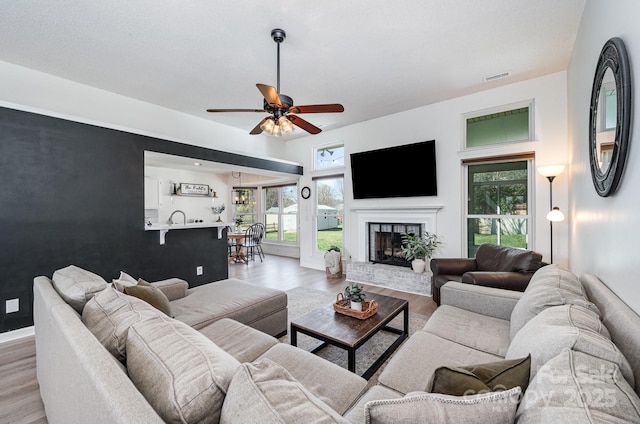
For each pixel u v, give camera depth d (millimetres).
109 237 3398
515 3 2309
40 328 1712
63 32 2637
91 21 2484
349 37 2734
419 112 4551
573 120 2961
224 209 8336
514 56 3096
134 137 3639
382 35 2709
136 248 3625
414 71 3410
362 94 4062
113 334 1109
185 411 732
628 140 1346
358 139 5305
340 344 1932
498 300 2100
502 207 3939
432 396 736
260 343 1773
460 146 4176
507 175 3902
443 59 3146
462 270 3494
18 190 2814
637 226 1250
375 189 5004
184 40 2764
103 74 3447
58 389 1229
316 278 5172
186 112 4711
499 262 3197
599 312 1355
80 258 3184
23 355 2455
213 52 2971
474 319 2049
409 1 2277
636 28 1272
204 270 4375
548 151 3510
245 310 2414
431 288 4023
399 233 4840
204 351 908
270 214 8242
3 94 3166
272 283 4836
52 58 3084
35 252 2908
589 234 2250
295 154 6461
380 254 5082
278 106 2539
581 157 2561
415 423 681
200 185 7695
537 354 1000
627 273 1364
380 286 4574
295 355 1604
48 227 2984
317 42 2811
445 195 4320
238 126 5480
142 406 682
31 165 2887
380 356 2398
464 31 2662
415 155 4445
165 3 2273
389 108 4594
